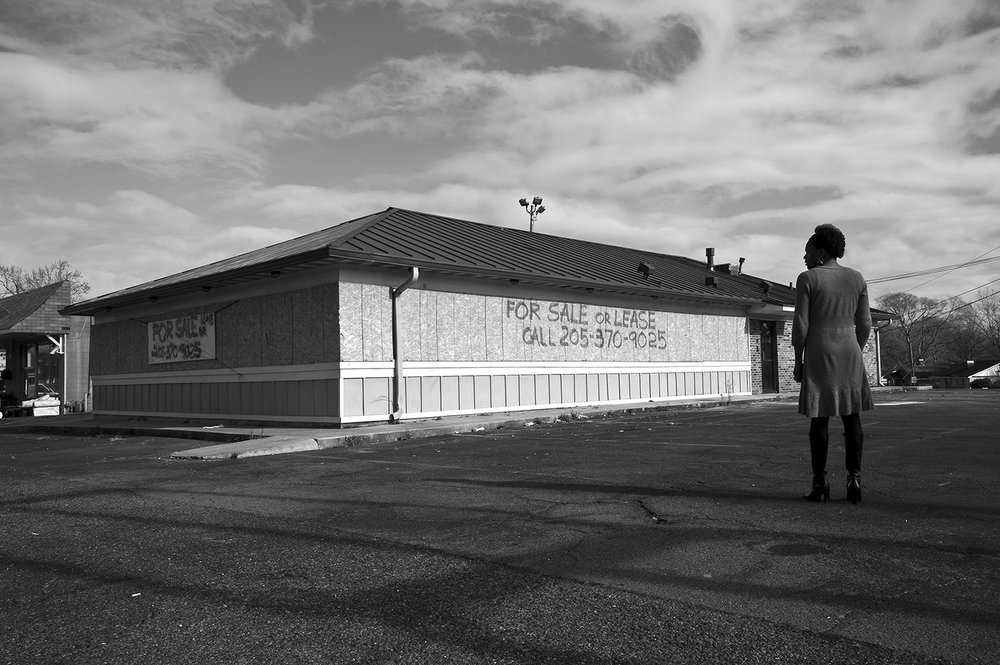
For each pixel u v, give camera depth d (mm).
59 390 27219
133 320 18953
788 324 25484
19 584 3855
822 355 5266
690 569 3801
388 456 9352
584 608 3268
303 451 10609
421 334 14828
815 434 5367
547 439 10938
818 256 5516
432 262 14273
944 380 47562
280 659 2783
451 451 9648
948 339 80188
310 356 14070
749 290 25281
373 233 15734
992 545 4137
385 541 4555
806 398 5289
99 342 20266
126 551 4477
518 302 16734
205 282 15234
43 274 60906
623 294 18969
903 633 2932
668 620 3107
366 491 6445
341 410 13461
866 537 4344
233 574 3912
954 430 10266
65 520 5500
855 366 5277
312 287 14070
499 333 16297
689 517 4961
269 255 16703
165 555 4352
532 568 3895
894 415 13094
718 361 22188
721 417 14438
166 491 6750
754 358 24062
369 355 13922
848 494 5332
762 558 3963
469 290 15750
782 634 2943
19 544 4746
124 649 2920
